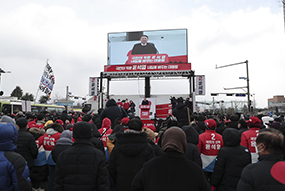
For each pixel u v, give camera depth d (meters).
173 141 1.74
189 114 5.51
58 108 29.81
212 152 3.95
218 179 3.14
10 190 2.16
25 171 2.24
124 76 20.08
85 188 2.35
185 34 20.75
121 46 21.47
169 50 20.77
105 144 4.64
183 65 18.80
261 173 1.63
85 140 2.58
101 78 19.97
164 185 1.60
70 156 2.45
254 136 4.05
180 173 1.63
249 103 22.48
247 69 22.86
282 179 1.55
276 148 1.70
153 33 21.17
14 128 2.32
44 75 18.09
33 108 26.27
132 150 2.64
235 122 4.87
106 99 19.75
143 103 16.92
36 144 4.24
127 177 2.68
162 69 19.05
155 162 1.73
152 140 3.91
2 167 2.11
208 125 4.07
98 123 5.83
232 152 3.06
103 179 2.42
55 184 2.44
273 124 4.70
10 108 21.75
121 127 4.05
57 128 4.42
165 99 17.81
